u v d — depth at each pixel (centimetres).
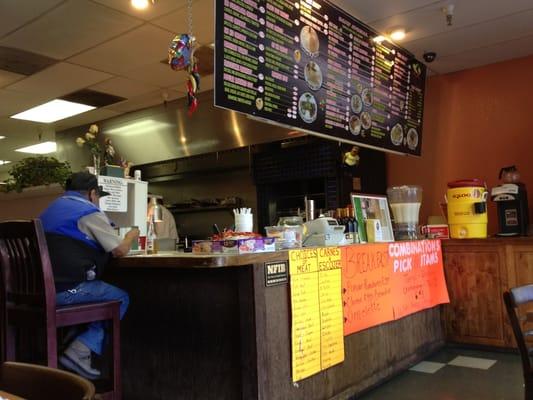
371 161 511
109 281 287
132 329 275
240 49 261
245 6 265
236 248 236
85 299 237
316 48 316
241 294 229
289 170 507
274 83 283
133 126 607
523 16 367
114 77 467
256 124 505
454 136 490
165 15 343
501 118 463
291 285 247
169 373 257
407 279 352
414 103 423
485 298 393
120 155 621
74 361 241
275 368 234
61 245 233
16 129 659
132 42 387
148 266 233
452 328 407
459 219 412
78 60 422
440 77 501
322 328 265
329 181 481
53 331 209
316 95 316
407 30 389
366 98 364
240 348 229
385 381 319
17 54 406
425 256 381
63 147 679
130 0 321
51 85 485
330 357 268
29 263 218
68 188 257
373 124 372
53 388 89
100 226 239
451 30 391
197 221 618
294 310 247
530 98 448
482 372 335
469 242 401
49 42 384
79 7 328
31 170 406
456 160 488
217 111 534
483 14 362
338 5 344
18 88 491
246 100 265
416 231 397
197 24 357
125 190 316
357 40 354
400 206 393
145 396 267
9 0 316
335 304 276
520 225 399
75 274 233
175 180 639
